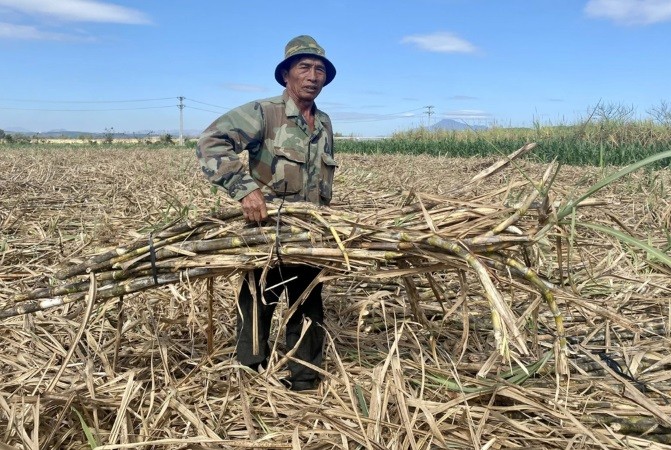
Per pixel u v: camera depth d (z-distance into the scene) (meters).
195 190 9.74
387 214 2.89
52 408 2.79
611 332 3.83
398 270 2.82
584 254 5.38
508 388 2.91
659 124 18.27
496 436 2.62
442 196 2.85
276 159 3.09
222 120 3.03
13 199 8.96
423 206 2.72
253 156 3.12
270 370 3.21
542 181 2.67
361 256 2.76
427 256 2.70
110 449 2.46
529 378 3.22
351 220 2.82
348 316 4.27
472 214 2.77
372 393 2.73
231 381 3.17
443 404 2.75
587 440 2.62
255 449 2.57
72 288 3.11
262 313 3.27
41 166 14.16
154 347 3.67
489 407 2.78
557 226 2.84
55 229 6.98
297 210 2.88
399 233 2.70
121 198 9.45
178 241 3.03
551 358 3.34
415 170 13.86
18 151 23.97
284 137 3.09
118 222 7.25
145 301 4.18
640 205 7.71
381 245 2.75
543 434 2.66
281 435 2.59
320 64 3.08
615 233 2.57
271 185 3.10
